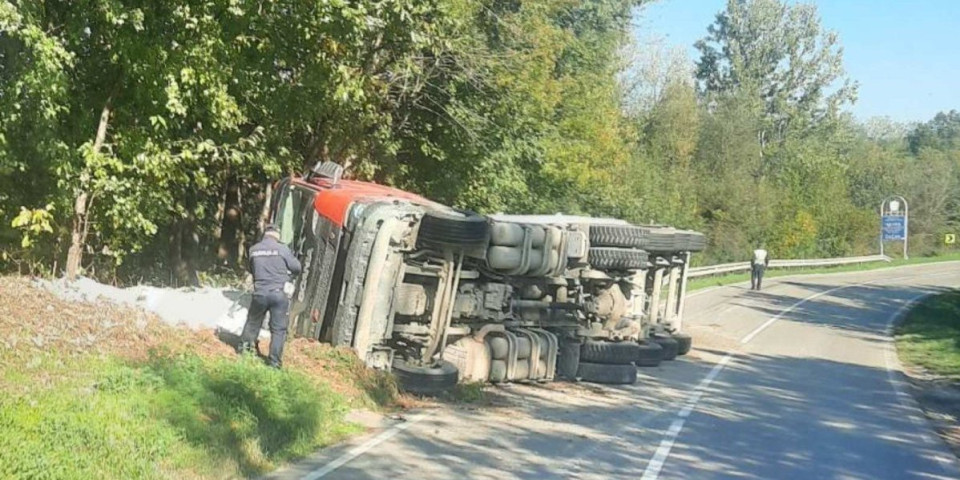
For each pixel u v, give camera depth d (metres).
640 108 63.84
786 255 66.00
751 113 71.62
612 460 10.20
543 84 25.11
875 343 29.28
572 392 14.90
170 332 11.88
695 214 58.56
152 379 9.44
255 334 11.76
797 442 12.30
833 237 74.50
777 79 90.00
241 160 16.28
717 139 64.94
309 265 13.70
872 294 48.34
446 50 20.83
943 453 12.54
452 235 12.88
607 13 36.41
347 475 8.55
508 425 11.63
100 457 7.36
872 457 11.74
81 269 15.49
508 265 13.91
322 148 20.91
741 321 32.16
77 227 14.40
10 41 13.16
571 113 33.22
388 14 16.70
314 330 13.25
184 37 14.43
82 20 13.91
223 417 9.09
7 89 13.11
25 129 13.70
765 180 71.88
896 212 79.88
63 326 10.80
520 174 26.38
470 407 12.58
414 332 13.09
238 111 15.27
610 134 38.41
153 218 15.78
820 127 90.38
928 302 44.50
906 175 90.94
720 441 11.90
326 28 15.67
